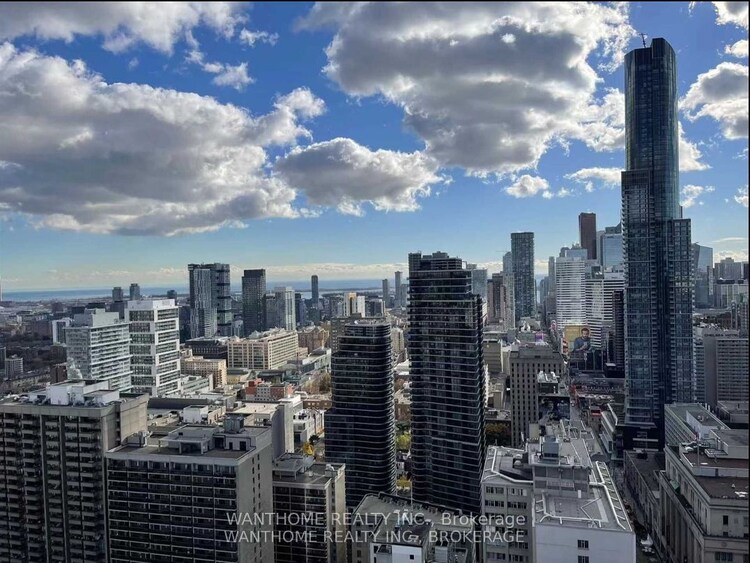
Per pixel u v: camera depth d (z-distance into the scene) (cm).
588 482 15938
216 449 17450
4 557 18575
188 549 16625
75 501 18050
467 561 16600
